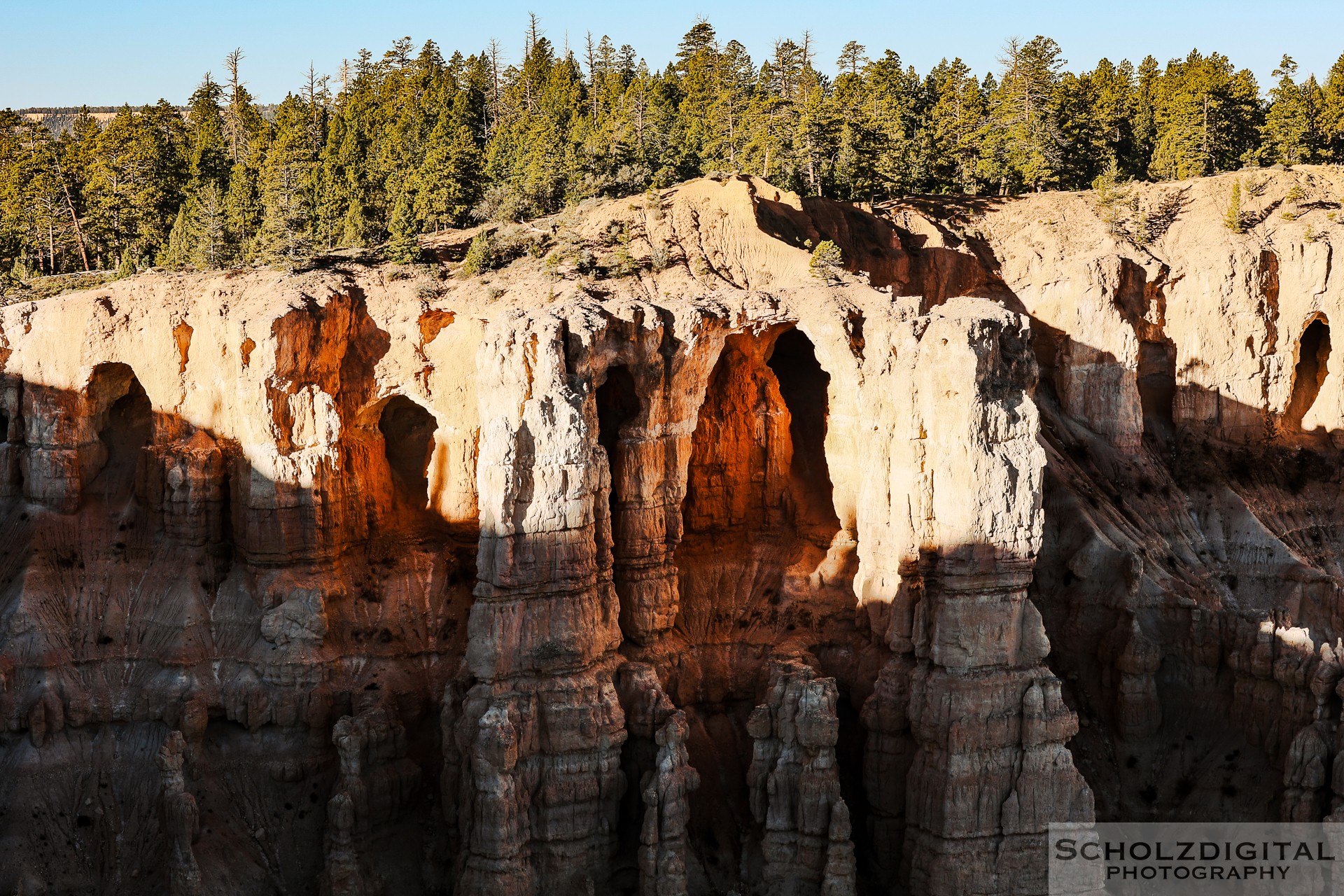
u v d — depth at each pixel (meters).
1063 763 77.50
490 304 89.38
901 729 80.00
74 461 87.69
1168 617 90.38
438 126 130.88
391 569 86.69
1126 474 100.38
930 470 79.12
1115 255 104.06
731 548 89.19
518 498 76.12
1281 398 106.69
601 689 77.56
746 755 83.31
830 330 83.00
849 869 77.19
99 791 80.56
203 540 86.00
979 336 77.81
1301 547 102.12
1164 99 152.50
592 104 155.00
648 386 81.62
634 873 78.06
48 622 84.06
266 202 112.62
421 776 81.19
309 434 84.62
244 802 80.75
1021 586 77.56
